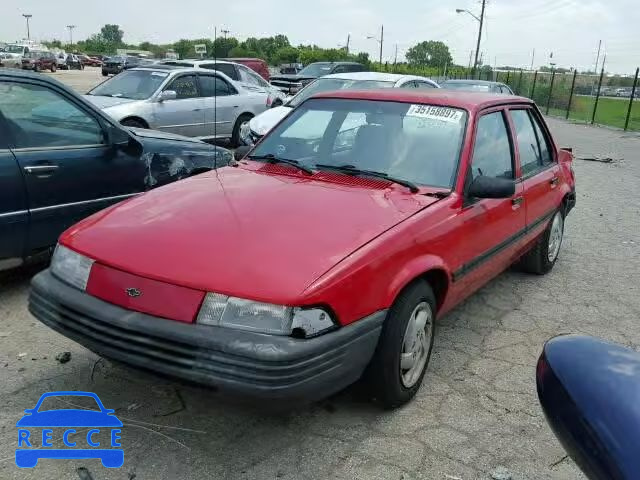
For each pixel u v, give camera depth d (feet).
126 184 17.15
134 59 138.31
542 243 18.30
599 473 5.27
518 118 16.28
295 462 9.54
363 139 13.42
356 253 9.45
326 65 63.57
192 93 37.24
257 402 8.37
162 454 9.57
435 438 10.37
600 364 5.92
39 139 15.26
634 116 98.58
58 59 171.22
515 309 16.42
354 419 10.76
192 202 11.05
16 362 12.07
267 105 42.60
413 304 10.57
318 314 8.71
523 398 11.85
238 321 8.54
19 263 15.17
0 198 14.26
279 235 9.70
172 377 8.67
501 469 9.62
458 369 12.87
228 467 9.34
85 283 9.66
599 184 36.42
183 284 8.79
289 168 13.16
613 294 17.89
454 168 12.46
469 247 12.42
